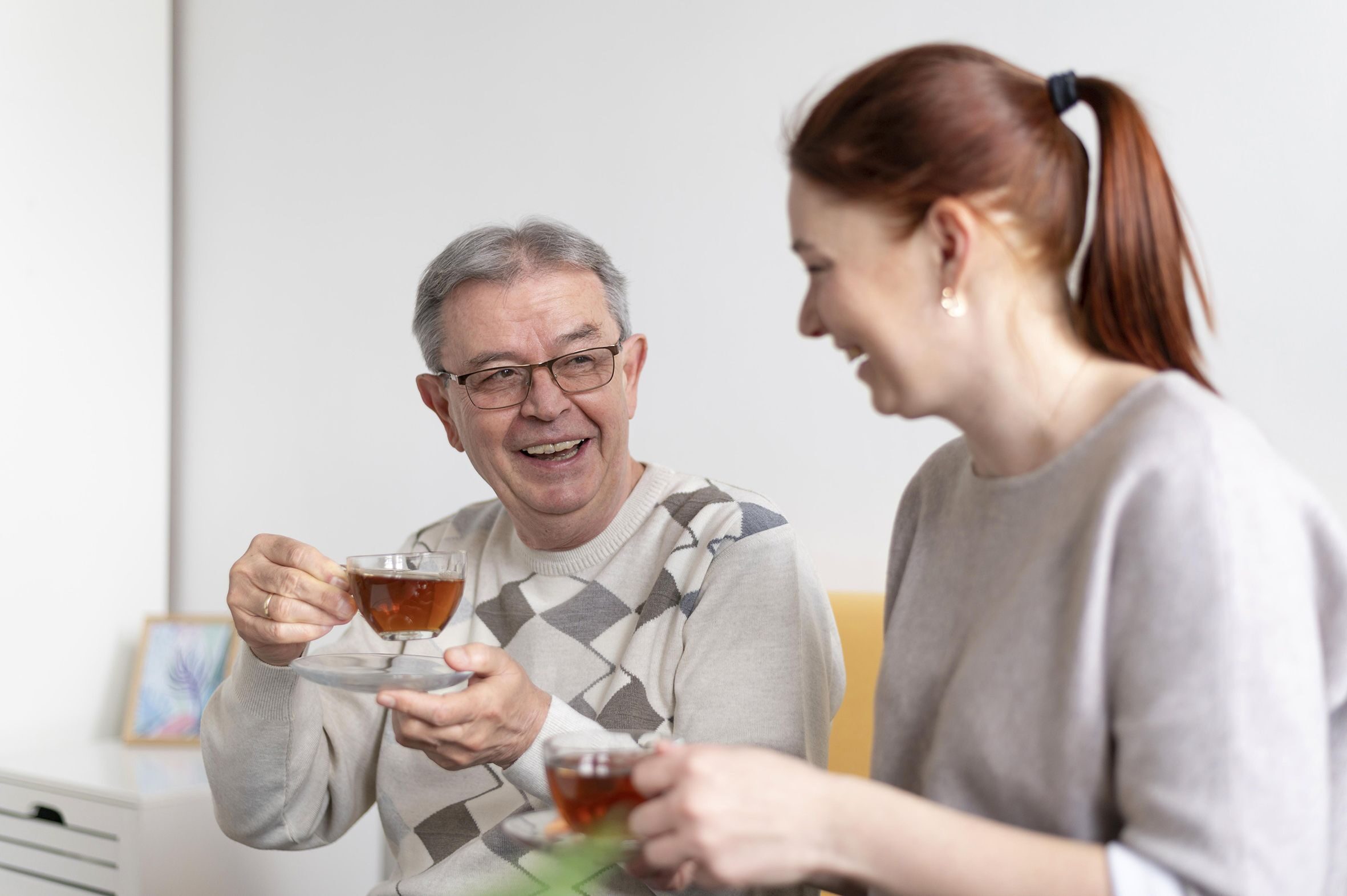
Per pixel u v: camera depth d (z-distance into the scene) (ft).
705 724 4.51
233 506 10.32
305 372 9.93
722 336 8.09
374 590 4.03
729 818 2.61
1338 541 2.72
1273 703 2.48
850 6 7.63
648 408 8.38
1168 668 2.54
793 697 4.51
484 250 5.01
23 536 9.17
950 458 3.60
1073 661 2.72
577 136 8.68
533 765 4.15
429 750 3.97
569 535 5.21
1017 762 2.85
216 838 7.91
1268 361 6.47
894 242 2.89
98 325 9.76
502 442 5.04
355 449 9.66
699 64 8.17
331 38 9.82
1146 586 2.61
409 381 9.39
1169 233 3.00
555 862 4.51
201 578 10.51
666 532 5.13
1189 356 3.00
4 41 9.04
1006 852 2.59
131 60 10.02
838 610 6.95
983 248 2.86
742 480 8.00
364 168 9.66
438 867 4.74
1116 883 2.50
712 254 8.13
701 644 4.71
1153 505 2.63
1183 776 2.50
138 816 7.56
